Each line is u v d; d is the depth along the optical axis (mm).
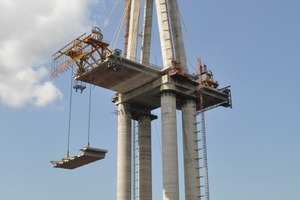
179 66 42938
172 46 43969
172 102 42250
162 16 44625
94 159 36688
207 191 40781
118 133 46156
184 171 42156
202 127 43156
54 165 39281
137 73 41625
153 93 43812
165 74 43062
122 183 43594
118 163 44688
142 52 46125
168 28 44156
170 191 39188
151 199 45312
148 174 46094
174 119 41812
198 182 41344
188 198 40812
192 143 42656
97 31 40594
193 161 41938
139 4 46656
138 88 45062
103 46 40688
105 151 36625
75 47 41719
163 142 41031
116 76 42156
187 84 43812
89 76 41938
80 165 38906
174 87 42562
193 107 44281
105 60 39188
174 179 39688
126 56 44625
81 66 42125
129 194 43500
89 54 41094
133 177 45312
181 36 46094
